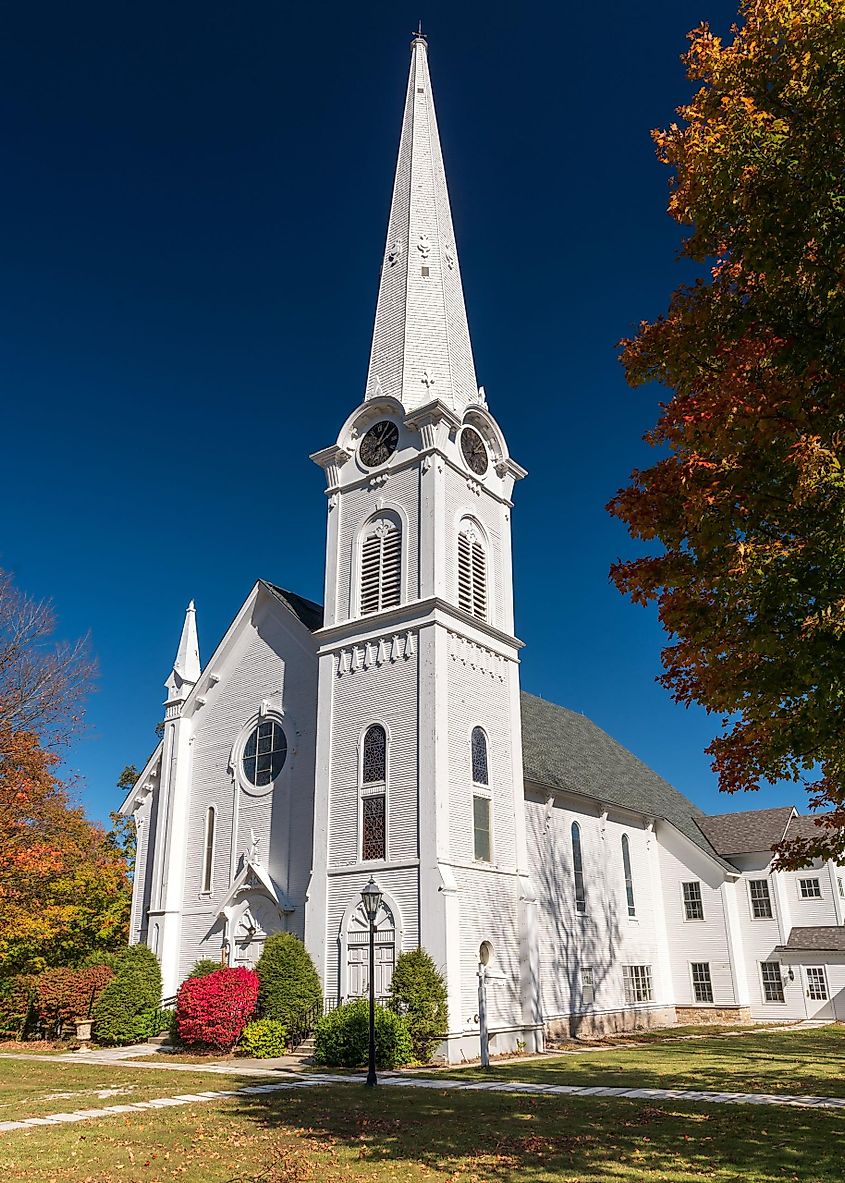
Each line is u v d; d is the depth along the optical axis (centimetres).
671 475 1195
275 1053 2548
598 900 3588
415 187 3588
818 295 1085
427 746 2664
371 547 3100
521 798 2967
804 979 3888
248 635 3503
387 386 3259
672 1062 2319
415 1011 2347
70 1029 3212
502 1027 2595
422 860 2562
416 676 2777
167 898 3306
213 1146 1303
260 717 3325
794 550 1008
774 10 1111
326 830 2831
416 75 3872
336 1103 1673
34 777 3088
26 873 3102
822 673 993
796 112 1133
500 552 3247
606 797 3794
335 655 3027
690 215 1172
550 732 4044
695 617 1139
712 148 1114
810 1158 1159
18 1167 1182
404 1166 1169
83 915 3816
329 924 2722
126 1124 1488
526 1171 1130
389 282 3459
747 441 1077
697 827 4484
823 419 1045
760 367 1112
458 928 2512
